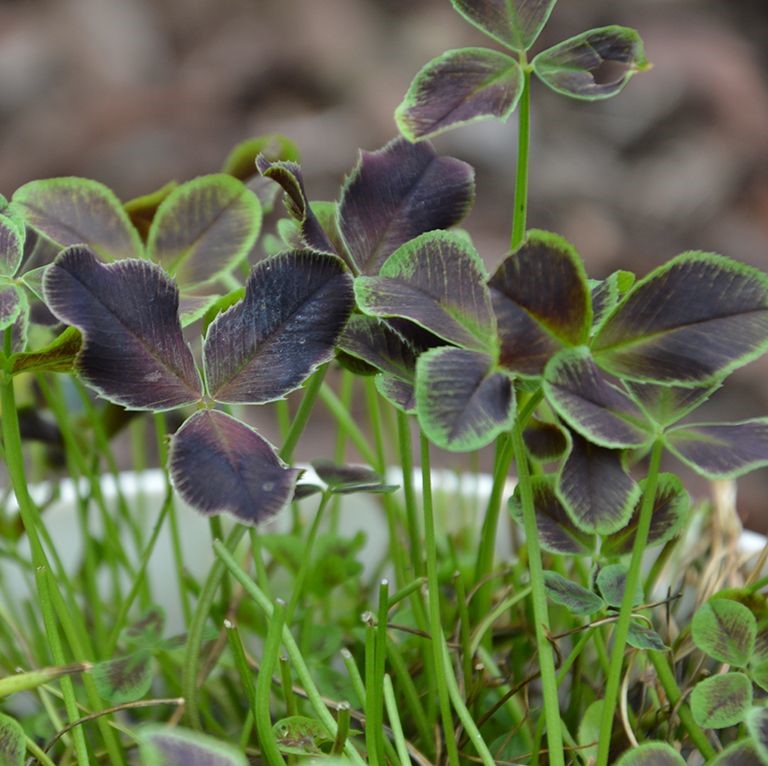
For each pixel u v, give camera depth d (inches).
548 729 18.6
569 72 19.0
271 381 18.7
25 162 70.6
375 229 19.4
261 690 18.6
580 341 18.3
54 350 18.7
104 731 19.6
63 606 19.5
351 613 22.3
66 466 23.0
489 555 20.4
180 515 23.4
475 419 18.0
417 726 20.1
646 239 66.5
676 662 20.7
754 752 18.2
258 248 33.3
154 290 18.6
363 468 20.1
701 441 18.3
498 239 64.5
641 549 18.5
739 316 18.3
